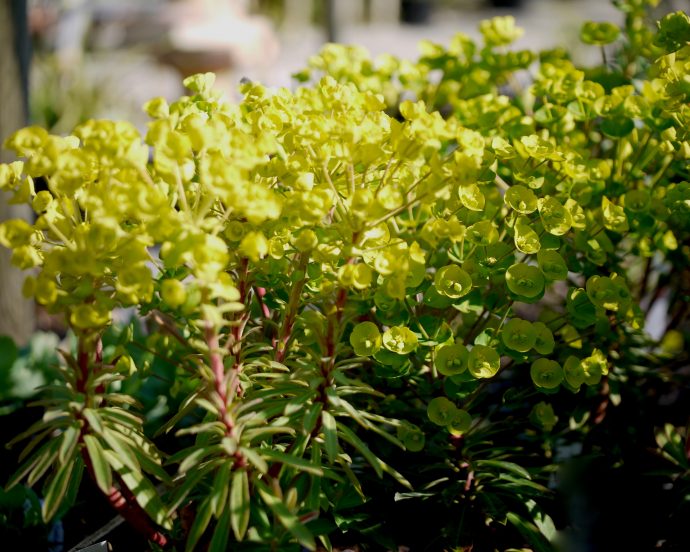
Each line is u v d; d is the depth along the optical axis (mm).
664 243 764
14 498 737
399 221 740
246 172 594
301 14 3984
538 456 753
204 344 625
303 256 657
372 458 610
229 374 608
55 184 604
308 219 611
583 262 737
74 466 653
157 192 581
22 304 1062
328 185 641
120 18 2492
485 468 704
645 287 849
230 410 604
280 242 655
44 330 1349
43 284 580
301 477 633
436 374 694
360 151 619
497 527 706
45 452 602
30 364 932
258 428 610
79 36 2393
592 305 677
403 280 613
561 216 669
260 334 731
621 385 784
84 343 599
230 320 665
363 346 652
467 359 654
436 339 668
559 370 667
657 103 737
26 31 1048
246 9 3504
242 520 587
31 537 734
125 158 588
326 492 667
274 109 661
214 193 576
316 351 691
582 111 755
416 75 890
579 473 745
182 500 626
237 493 595
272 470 634
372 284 668
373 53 3383
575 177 713
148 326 893
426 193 612
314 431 634
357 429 727
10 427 881
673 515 701
